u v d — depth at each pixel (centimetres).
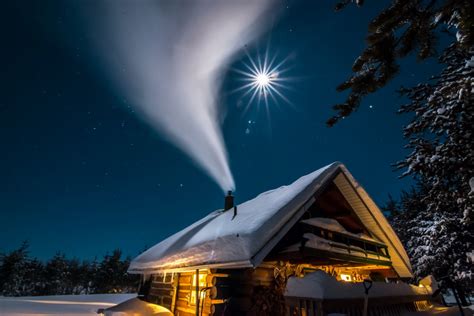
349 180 861
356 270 1066
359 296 532
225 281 630
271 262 695
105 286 4394
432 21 200
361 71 222
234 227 668
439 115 580
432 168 603
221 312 604
